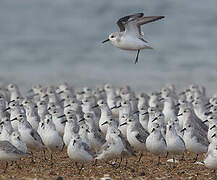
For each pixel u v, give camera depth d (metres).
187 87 31.05
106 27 54.47
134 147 16.84
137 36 15.10
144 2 60.78
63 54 44.56
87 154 14.75
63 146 17.09
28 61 42.31
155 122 17.36
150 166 16.25
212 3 61.12
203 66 39.44
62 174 14.69
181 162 17.02
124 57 42.91
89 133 16.92
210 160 14.16
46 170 15.15
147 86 33.78
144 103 22.47
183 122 19.19
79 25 55.62
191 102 23.22
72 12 60.81
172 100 21.53
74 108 21.08
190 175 15.02
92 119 17.17
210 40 47.97
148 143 16.00
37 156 17.34
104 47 46.97
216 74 36.94
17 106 18.86
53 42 49.00
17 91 24.05
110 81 35.31
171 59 41.75
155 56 43.00
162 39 48.84
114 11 59.12
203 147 16.81
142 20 14.87
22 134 16.36
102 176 14.57
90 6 61.25
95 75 37.44
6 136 16.31
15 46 47.50
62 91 25.73
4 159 14.55
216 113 20.94
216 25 53.19
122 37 15.02
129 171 15.38
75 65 41.00
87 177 14.38
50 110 19.05
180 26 53.47
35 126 18.92
